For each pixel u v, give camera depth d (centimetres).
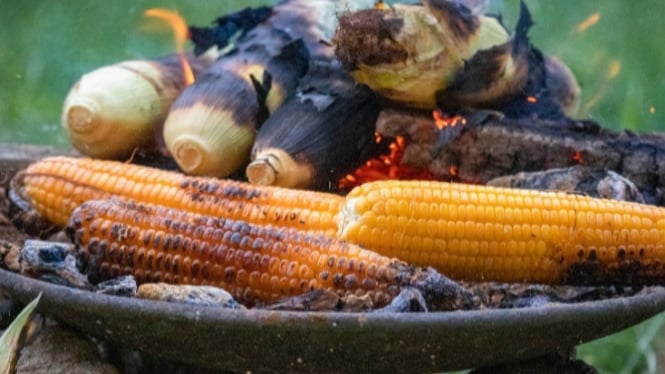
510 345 88
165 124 107
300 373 89
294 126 104
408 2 103
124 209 93
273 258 91
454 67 103
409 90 104
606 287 97
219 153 105
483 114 105
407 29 101
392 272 90
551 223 95
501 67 104
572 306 89
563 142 105
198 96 106
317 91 105
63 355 93
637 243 96
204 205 96
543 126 106
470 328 86
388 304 89
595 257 95
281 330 86
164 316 87
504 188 98
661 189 105
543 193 96
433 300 89
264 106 106
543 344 89
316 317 86
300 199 95
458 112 105
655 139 107
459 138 105
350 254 90
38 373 92
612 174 102
